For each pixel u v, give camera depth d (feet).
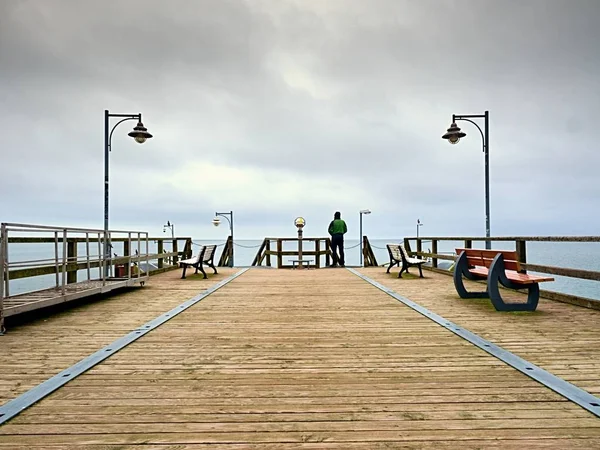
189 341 12.62
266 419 7.07
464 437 6.39
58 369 9.85
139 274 26.27
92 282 22.88
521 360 10.34
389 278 31.65
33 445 6.17
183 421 7.00
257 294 23.11
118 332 13.74
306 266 45.24
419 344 12.16
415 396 8.09
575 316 16.16
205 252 33.40
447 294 22.57
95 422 6.97
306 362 10.43
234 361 10.53
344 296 22.17
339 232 45.11
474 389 8.45
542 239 19.66
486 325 14.57
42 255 22.74
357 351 11.43
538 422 6.91
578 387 8.46
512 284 17.46
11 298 16.46
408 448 6.06
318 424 6.87
